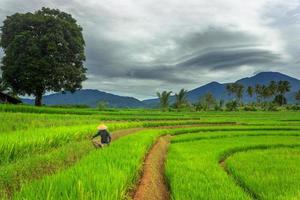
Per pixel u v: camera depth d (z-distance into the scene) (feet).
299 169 50.80
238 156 64.90
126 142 60.23
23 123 76.38
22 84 197.88
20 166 33.78
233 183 38.37
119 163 36.99
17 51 199.62
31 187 24.09
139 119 152.46
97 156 41.29
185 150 69.26
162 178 44.24
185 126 139.44
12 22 208.13
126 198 28.89
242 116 225.56
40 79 193.77
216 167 49.16
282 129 133.39
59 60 208.33
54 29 205.26
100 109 208.13
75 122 95.14
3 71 199.62
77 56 219.20
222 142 87.86
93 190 25.35
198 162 52.37
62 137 55.62
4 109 122.93
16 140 40.68
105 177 28.96
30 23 205.36
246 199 31.71
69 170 30.99
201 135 101.71
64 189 24.45
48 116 104.32
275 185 39.40
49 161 38.52
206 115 229.66
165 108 276.21
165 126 133.80
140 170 40.88
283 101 463.83
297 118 196.75
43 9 222.28
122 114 175.94
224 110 340.80
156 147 66.64
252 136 108.37
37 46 197.77
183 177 39.86
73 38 215.10
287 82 464.65
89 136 69.82
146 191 32.22
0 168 32.24
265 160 59.72
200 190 33.76
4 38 212.43
